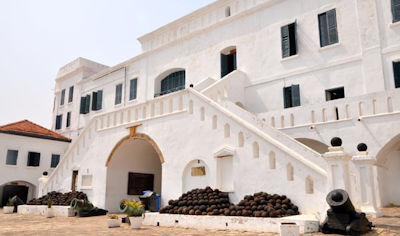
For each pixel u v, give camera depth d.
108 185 17.91
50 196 19.75
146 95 27.09
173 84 26.20
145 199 15.65
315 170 10.17
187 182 14.38
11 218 16.42
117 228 11.50
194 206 11.74
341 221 8.38
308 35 19.09
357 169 11.29
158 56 26.91
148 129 16.69
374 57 16.64
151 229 10.96
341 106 15.05
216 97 18.14
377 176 14.22
